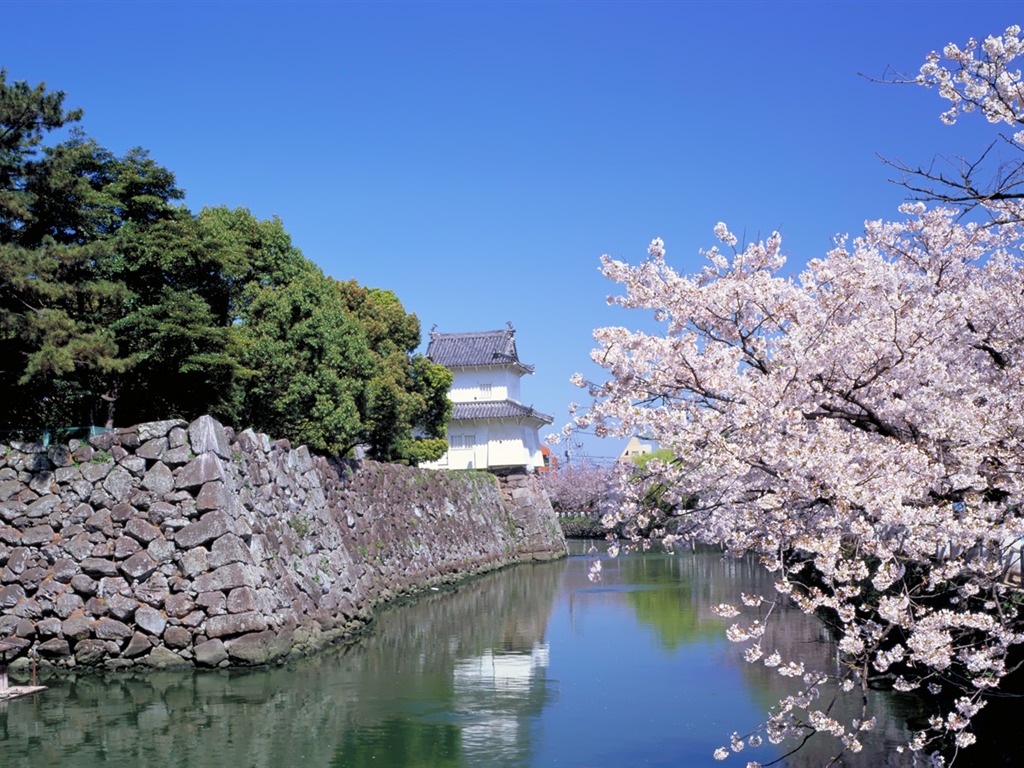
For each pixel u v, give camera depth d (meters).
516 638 18.59
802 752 9.91
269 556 16.59
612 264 7.55
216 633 14.84
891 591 8.90
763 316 7.52
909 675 11.82
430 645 17.86
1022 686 8.16
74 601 15.21
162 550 15.18
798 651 15.65
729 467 6.45
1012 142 6.92
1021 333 7.45
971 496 6.27
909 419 6.84
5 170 15.66
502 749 10.38
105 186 18.41
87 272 16.72
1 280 14.84
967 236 8.10
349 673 14.84
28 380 14.90
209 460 15.41
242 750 10.41
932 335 6.98
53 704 12.72
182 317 17.50
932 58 6.60
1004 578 7.86
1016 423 6.56
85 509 15.56
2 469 16.00
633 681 13.96
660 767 9.66
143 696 13.16
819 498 6.39
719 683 13.64
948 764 9.12
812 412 6.89
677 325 7.56
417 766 9.77
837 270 7.48
